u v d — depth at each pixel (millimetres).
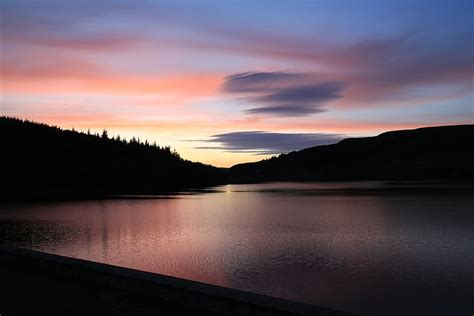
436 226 31250
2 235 29422
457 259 19125
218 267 18109
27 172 114188
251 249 22484
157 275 6223
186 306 5426
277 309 4766
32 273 7141
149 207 55750
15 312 5137
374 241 24766
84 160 136750
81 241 26484
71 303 5520
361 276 16219
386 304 12727
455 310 12297
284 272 17000
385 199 63219
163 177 148250
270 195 83250
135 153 162875
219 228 32156
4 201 69562
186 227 33094
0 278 6805
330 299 13430
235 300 5094
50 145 139125
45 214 46156
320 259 19562
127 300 5641
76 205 59969
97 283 6516
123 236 28516
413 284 15016
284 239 26031
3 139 130625
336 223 34344
